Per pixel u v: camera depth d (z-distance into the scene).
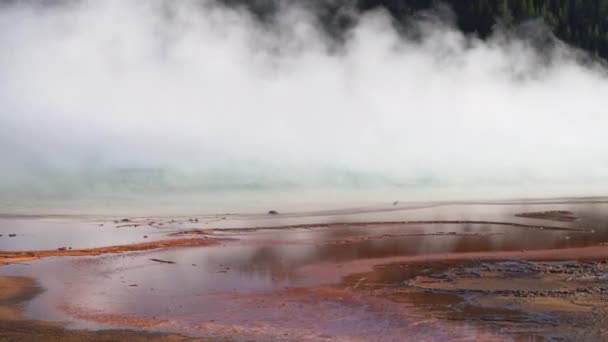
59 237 15.74
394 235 15.88
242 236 15.79
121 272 11.55
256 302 9.40
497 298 9.38
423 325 8.16
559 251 13.34
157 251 13.71
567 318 8.34
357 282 10.60
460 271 11.36
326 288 10.22
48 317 8.68
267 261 12.52
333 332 7.96
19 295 9.84
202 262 12.45
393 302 9.28
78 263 12.36
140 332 8.02
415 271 11.41
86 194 24.58
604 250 13.41
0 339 7.69
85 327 8.22
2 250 13.80
